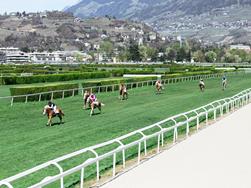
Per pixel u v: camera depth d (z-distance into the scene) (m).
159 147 18.80
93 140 20.78
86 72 67.75
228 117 29.62
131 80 54.34
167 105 36.59
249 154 16.83
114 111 32.47
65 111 31.88
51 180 9.98
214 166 14.80
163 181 12.84
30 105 34.34
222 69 98.44
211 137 21.16
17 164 15.89
